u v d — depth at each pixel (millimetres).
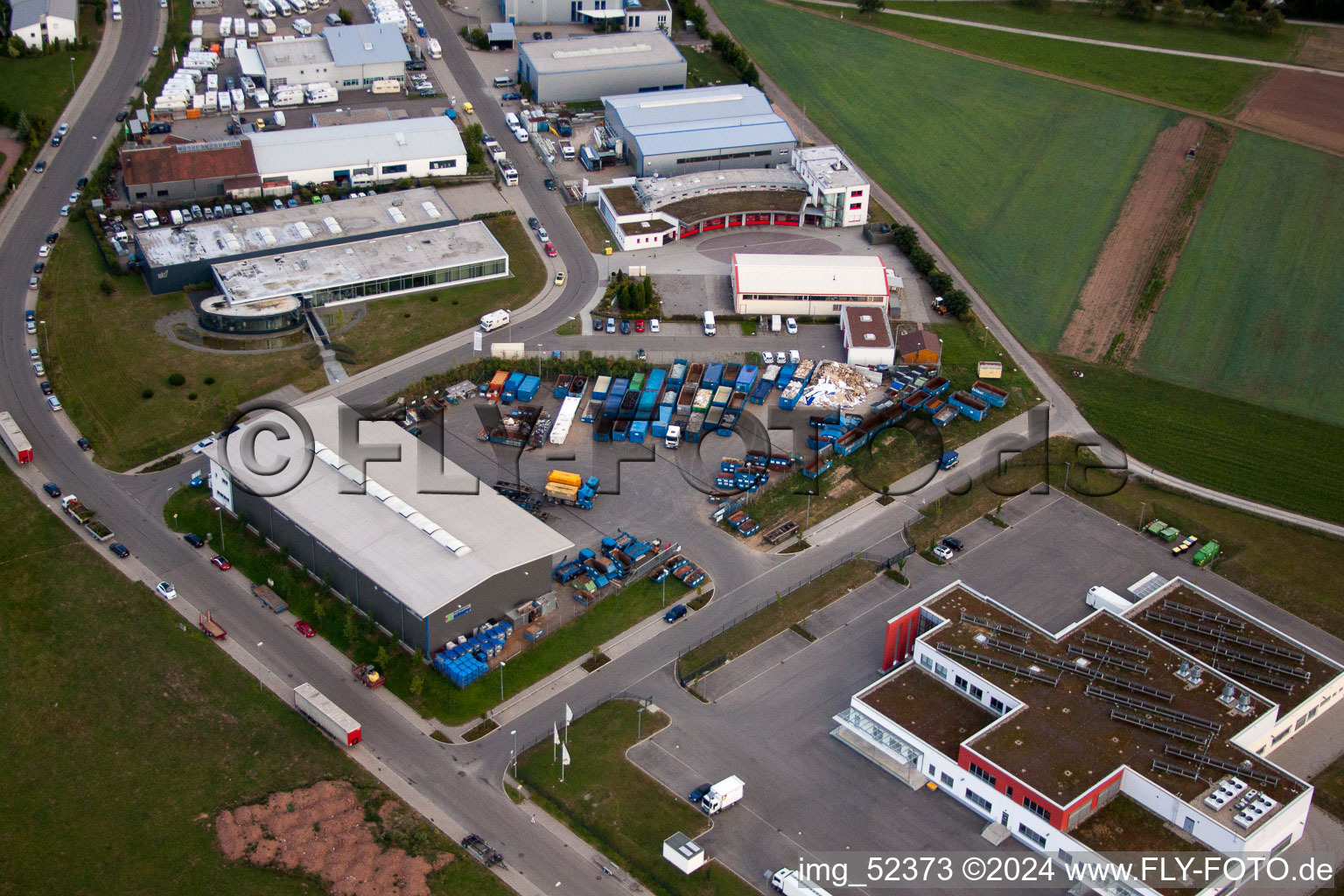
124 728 149625
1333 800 144125
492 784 144250
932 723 147250
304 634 162875
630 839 138625
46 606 165500
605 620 166625
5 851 135375
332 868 134000
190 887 132125
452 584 157500
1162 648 153625
